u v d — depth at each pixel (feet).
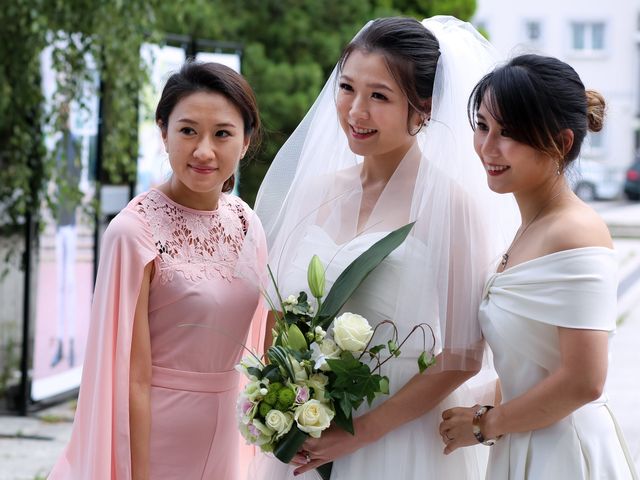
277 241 9.18
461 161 8.39
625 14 97.91
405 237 8.29
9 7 17.70
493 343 7.98
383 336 8.43
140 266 8.27
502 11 98.63
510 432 7.85
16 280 21.56
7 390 20.31
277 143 34.47
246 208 9.25
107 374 8.21
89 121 19.86
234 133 8.46
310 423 7.80
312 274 8.23
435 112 8.41
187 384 8.55
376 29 8.48
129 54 19.10
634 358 25.38
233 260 8.81
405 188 8.80
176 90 8.42
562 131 7.68
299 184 9.18
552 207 7.91
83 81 18.84
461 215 8.34
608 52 98.48
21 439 17.56
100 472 8.15
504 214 8.86
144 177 22.02
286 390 7.85
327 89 9.21
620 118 98.94
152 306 8.45
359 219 8.94
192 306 8.45
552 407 7.54
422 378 8.27
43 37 18.16
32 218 18.99
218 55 23.48
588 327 7.40
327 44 37.96
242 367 8.21
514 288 7.77
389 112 8.42
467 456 8.83
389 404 8.27
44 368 19.88
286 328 8.24
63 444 17.33
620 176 94.43
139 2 19.01
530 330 7.66
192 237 8.61
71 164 19.47
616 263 7.66
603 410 7.98
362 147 8.61
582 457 7.66
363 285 8.48
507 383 8.00
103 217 21.38
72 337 20.42
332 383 8.03
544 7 98.17
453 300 8.18
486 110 7.80
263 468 9.22
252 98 8.65
